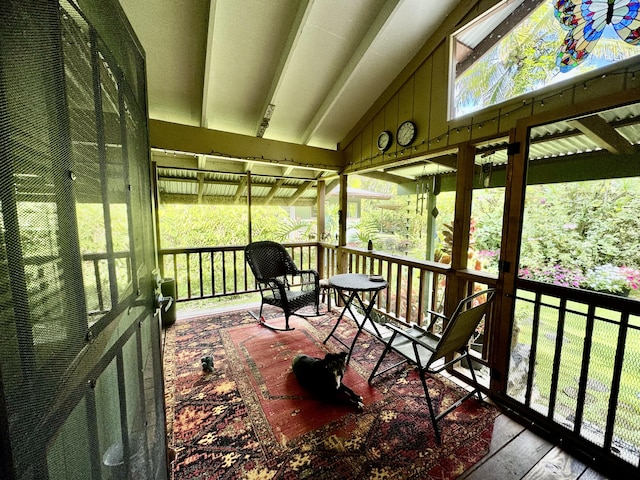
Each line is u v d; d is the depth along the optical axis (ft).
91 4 2.35
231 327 10.42
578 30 5.18
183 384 6.91
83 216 2.10
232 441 5.17
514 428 5.64
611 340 4.96
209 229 18.17
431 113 8.24
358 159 11.80
